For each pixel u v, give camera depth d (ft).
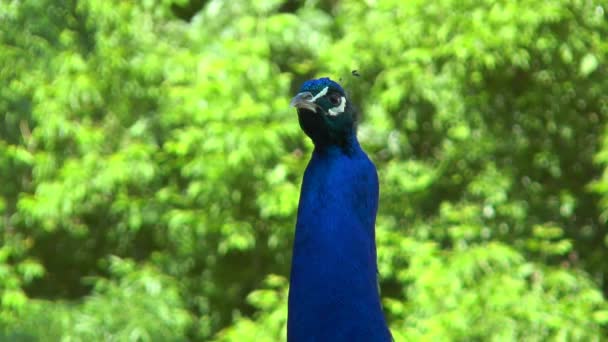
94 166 40.09
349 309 14.05
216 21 41.96
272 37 40.14
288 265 42.01
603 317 35.58
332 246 14.17
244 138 37.01
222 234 40.93
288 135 39.19
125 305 38.34
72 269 45.34
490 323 35.09
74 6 41.91
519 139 40.65
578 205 40.63
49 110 39.88
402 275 37.65
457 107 39.27
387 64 39.04
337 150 14.85
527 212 40.19
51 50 40.70
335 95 14.89
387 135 40.45
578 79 39.60
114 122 42.22
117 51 40.81
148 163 39.47
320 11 42.01
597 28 38.52
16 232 43.62
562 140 41.52
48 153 41.01
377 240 37.70
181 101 40.45
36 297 44.60
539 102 40.42
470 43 36.50
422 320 35.50
